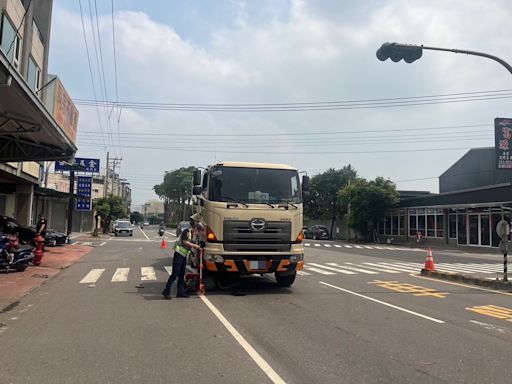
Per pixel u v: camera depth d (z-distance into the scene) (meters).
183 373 5.26
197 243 11.41
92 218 59.84
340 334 7.11
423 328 7.61
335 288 12.17
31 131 14.05
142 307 9.18
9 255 14.46
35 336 6.91
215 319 8.09
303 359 5.82
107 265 17.88
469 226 36.38
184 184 99.88
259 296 10.64
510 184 31.33
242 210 10.61
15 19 18.94
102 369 5.39
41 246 16.91
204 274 11.24
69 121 24.16
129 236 48.69
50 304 9.54
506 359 5.94
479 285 13.27
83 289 11.65
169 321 7.91
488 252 31.58
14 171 22.16
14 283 12.27
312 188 58.59
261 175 11.14
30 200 26.97
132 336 6.90
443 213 39.56
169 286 10.22
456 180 48.56
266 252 10.64
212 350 6.19
